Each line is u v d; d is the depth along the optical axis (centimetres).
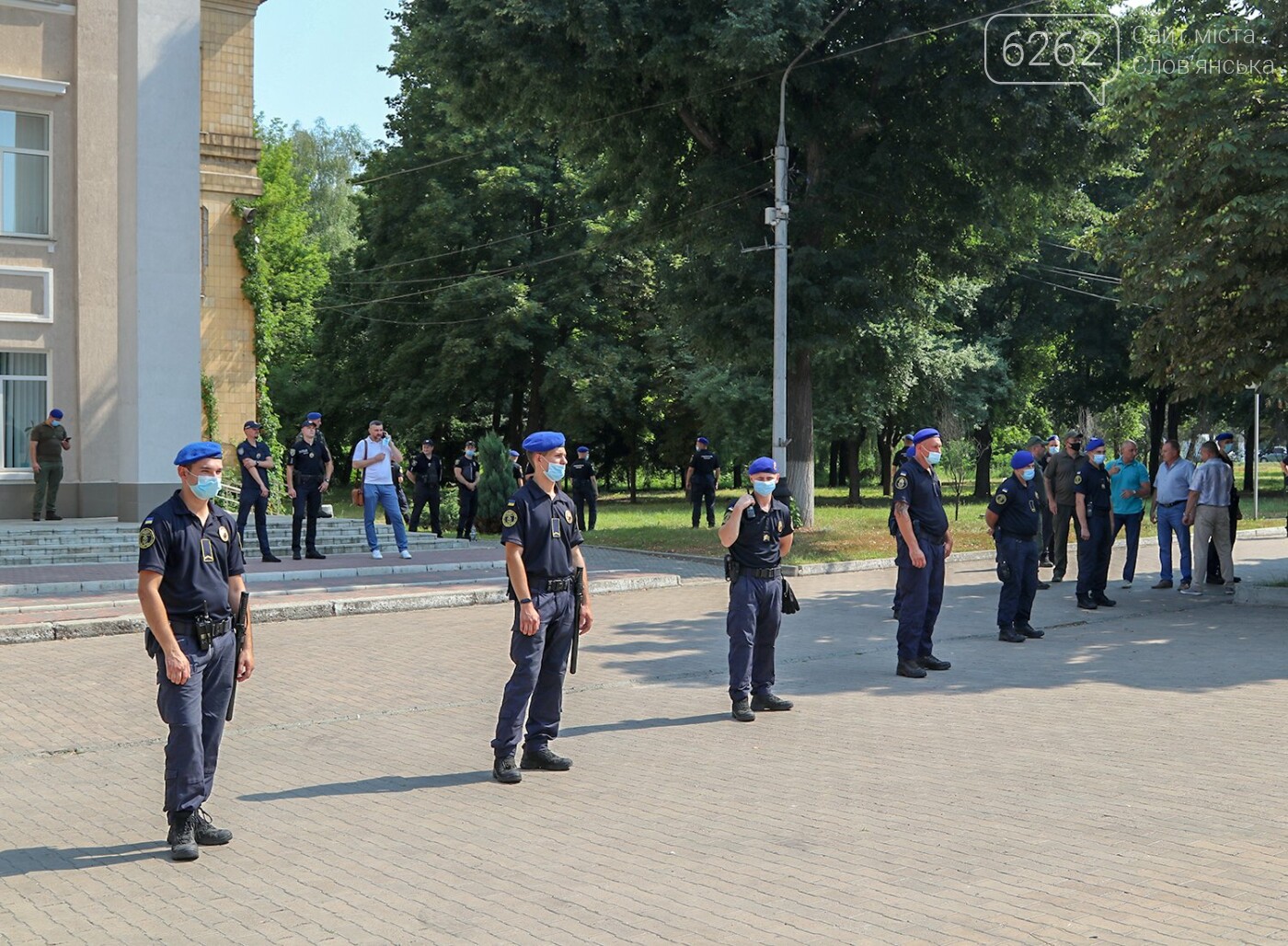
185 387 2098
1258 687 1000
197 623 609
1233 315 1541
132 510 2066
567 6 2136
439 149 4006
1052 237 4053
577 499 2723
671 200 2641
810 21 2134
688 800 679
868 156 2453
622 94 2403
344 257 4566
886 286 2444
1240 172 1478
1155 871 545
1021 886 528
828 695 987
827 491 5291
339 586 1648
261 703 961
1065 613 1489
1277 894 513
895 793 682
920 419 3931
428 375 4128
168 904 526
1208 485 1631
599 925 492
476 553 2050
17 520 2114
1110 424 5672
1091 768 734
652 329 4175
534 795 697
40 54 2123
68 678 1059
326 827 638
